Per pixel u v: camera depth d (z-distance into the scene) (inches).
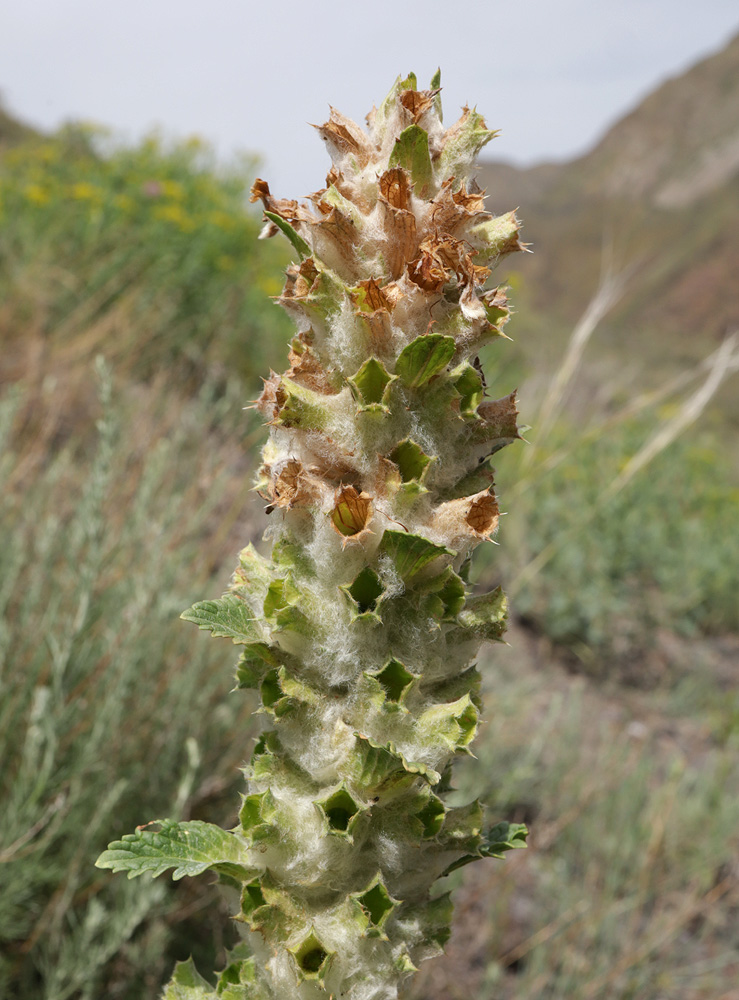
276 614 10.9
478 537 11.0
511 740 36.0
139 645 22.8
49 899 21.9
